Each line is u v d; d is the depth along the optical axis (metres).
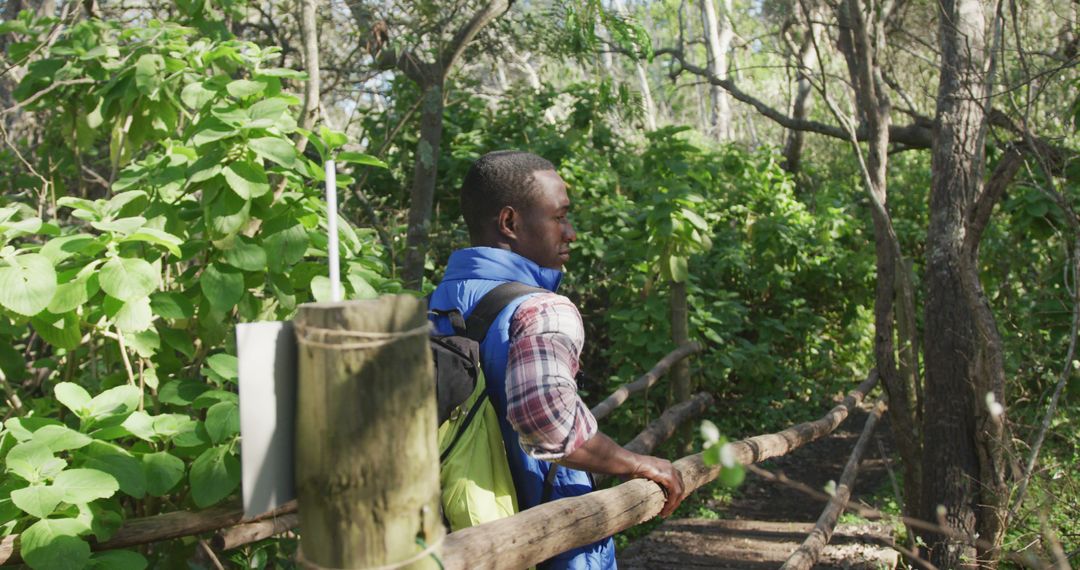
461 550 1.54
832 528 3.79
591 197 8.89
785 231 10.18
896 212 12.46
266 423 1.10
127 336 2.62
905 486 5.40
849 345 11.17
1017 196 5.84
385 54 6.65
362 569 1.10
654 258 6.78
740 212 10.54
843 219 11.69
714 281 9.54
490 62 8.86
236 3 4.55
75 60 3.72
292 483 1.12
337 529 1.10
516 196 2.12
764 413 9.00
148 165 2.98
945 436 4.81
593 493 1.95
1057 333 5.79
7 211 2.37
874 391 10.89
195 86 2.89
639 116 10.01
